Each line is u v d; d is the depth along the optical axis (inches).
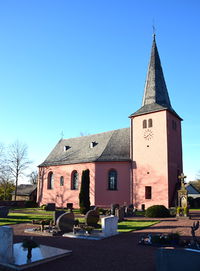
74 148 1750.7
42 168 1765.5
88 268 339.9
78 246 472.4
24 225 757.3
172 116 1380.4
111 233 582.2
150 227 703.7
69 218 645.9
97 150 1549.0
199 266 270.4
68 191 1565.0
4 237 357.1
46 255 379.9
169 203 1201.4
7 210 998.4
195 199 1413.6
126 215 1038.4
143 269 335.6
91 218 710.5
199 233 591.5
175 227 682.8
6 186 2365.9
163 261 287.0
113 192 1365.7
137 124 1396.4
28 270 331.9
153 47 1552.7
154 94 1422.2
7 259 347.6
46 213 1169.4
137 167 1336.1
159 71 1494.8
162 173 1243.2
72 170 1569.9
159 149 1280.8
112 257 394.0
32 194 2304.4
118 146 1478.8
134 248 454.9
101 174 1412.4
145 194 1282.0
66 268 339.9
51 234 590.6
